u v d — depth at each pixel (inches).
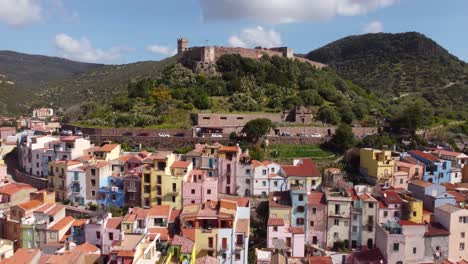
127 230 3501.5
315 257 3644.2
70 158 5506.9
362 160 5634.8
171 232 3695.9
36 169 5812.0
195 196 4498.0
